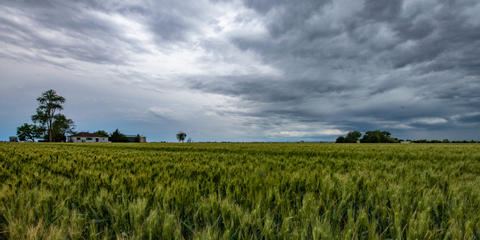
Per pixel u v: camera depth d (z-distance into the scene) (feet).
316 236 4.16
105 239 4.42
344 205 6.20
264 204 6.13
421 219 4.75
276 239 4.62
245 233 4.57
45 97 186.50
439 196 6.57
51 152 25.72
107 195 6.66
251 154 25.53
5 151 25.96
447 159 19.72
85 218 5.06
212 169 12.36
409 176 9.89
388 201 6.51
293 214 5.47
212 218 5.27
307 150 34.86
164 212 5.33
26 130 214.69
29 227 4.63
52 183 8.09
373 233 4.41
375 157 21.72
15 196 6.25
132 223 4.99
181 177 10.28
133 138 257.34
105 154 23.73
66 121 210.79
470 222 4.60
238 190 7.21
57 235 4.23
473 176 10.44
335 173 9.92
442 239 4.56
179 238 4.45
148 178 9.68
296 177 9.16
